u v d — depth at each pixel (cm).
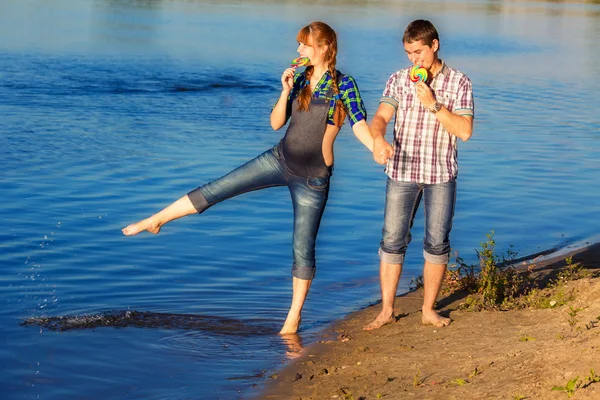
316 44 604
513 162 1440
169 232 989
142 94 2030
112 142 1474
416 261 916
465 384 514
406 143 630
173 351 634
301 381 567
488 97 2228
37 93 1934
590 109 2064
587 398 459
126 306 747
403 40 613
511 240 1004
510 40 3981
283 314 738
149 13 4250
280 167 638
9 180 1187
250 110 1886
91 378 581
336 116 613
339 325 703
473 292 766
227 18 4206
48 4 4319
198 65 2569
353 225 1048
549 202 1191
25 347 632
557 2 7238
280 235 998
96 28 3406
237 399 544
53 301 749
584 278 747
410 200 645
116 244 931
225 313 737
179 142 1502
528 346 566
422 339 626
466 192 1234
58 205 1078
